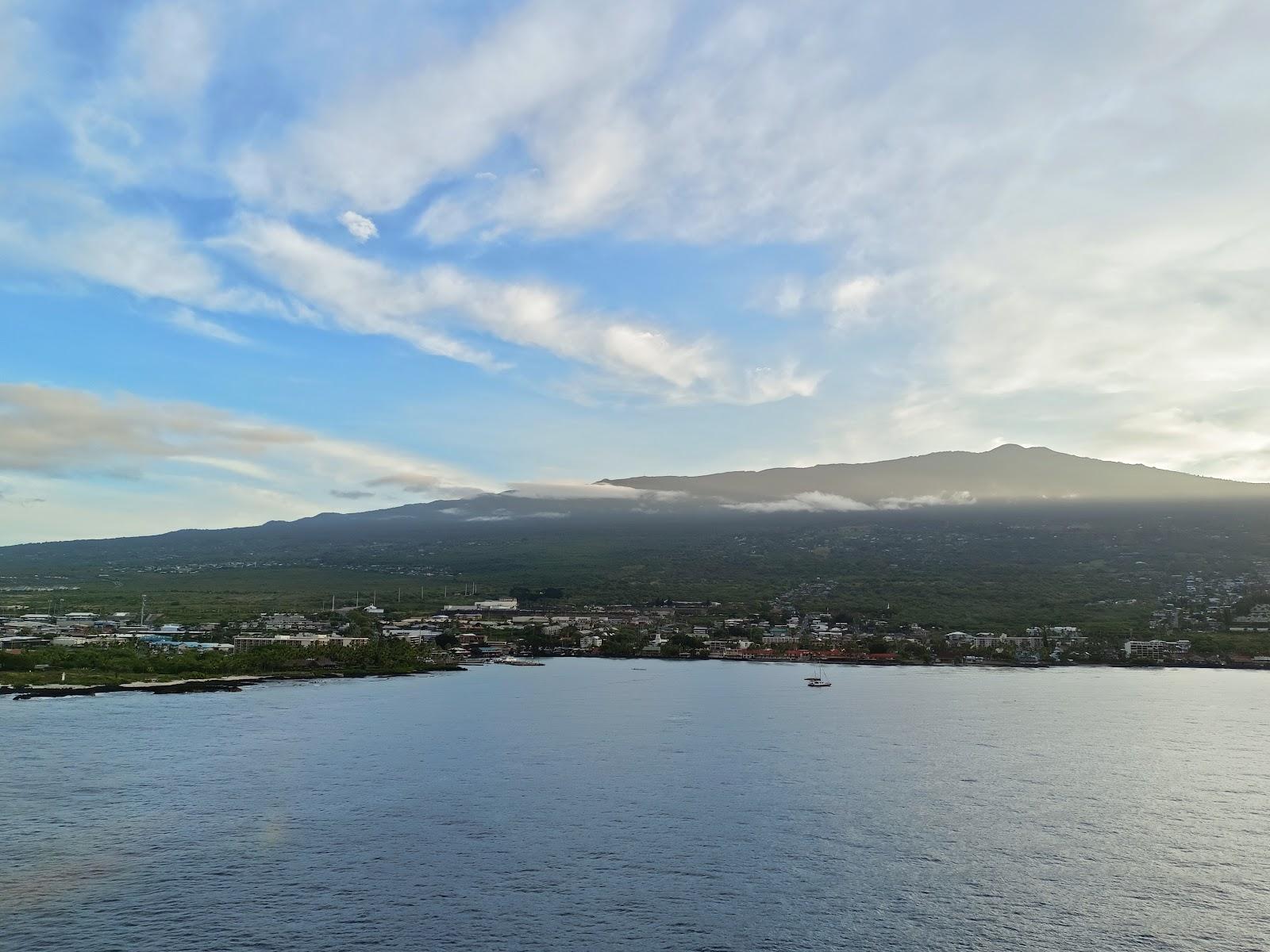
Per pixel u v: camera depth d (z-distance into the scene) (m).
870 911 96.12
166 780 145.25
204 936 87.88
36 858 108.06
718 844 116.62
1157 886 103.38
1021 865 109.88
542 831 121.19
